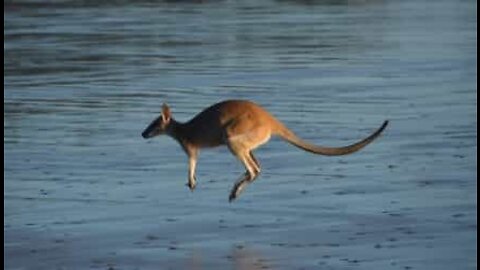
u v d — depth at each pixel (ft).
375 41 413.80
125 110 282.36
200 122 186.80
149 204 194.08
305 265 160.56
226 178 212.43
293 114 275.59
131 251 168.35
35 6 526.57
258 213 187.83
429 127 257.96
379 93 304.71
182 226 180.86
